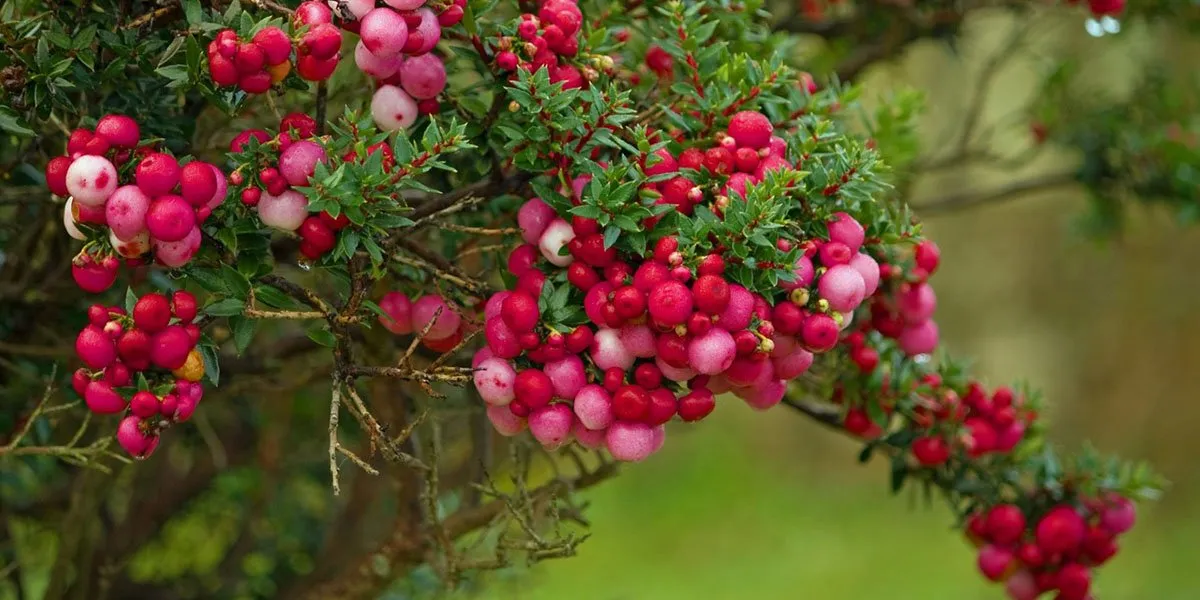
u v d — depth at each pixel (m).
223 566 1.23
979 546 1.02
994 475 1.01
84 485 1.05
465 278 0.93
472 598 1.15
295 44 0.87
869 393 0.99
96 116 0.94
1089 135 1.39
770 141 0.91
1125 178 1.39
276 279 0.91
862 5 1.23
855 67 1.22
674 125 0.94
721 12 0.96
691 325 0.87
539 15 0.92
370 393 1.02
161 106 0.93
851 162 0.90
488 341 0.90
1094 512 1.01
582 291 0.90
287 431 1.19
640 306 0.88
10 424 1.03
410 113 0.90
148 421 0.88
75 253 0.99
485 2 0.91
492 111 0.91
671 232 0.89
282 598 1.16
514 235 0.96
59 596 1.05
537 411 0.89
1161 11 1.34
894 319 0.96
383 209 0.88
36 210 1.03
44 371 1.04
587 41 0.92
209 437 1.10
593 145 0.90
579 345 0.89
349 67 0.98
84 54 0.90
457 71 0.95
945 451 1.00
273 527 1.28
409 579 1.12
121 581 1.21
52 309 1.03
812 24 1.24
